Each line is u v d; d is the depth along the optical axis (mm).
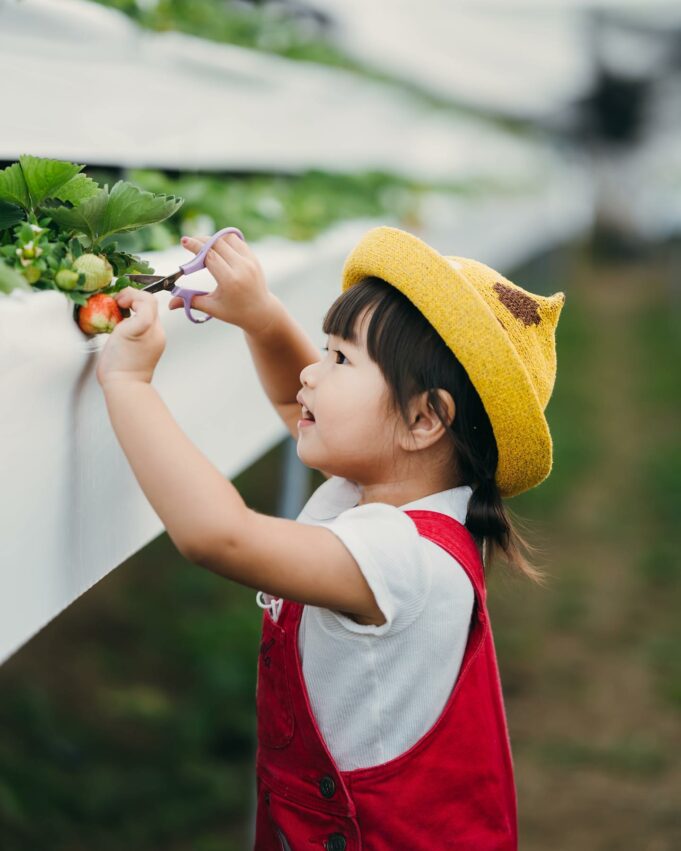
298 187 3793
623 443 7492
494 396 1234
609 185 23359
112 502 1250
